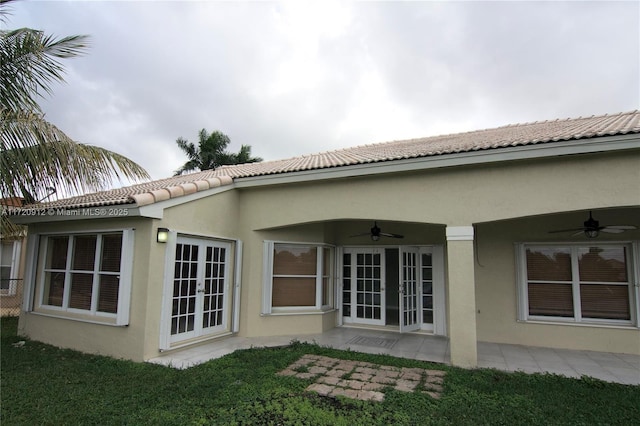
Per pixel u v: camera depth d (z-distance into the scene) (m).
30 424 4.05
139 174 7.36
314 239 9.68
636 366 6.63
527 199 6.27
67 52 6.72
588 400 4.96
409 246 9.72
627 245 7.88
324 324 9.54
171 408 4.54
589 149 5.70
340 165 7.62
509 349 7.90
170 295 6.94
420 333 9.41
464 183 6.75
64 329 7.55
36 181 6.20
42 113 6.31
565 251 8.39
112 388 5.15
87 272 7.52
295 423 4.18
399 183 7.34
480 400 4.90
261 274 8.90
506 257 8.69
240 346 7.72
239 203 9.22
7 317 11.60
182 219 7.34
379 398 4.98
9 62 6.27
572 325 7.99
